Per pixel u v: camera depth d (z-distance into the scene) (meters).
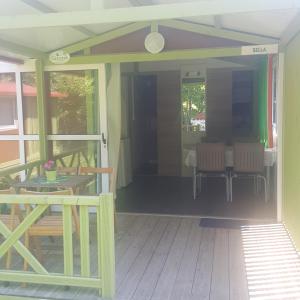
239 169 5.68
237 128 7.70
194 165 6.01
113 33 4.98
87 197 2.93
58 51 5.05
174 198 6.13
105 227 2.93
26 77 5.34
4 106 5.46
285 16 3.53
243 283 3.22
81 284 3.01
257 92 7.48
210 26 4.71
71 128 5.36
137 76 8.05
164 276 3.37
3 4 3.45
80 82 5.25
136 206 5.66
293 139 3.91
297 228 3.73
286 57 4.38
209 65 7.52
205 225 4.73
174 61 7.61
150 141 8.29
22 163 5.47
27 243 3.36
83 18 2.84
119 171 6.91
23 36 4.42
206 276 3.35
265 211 5.29
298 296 2.99
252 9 2.60
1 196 3.02
